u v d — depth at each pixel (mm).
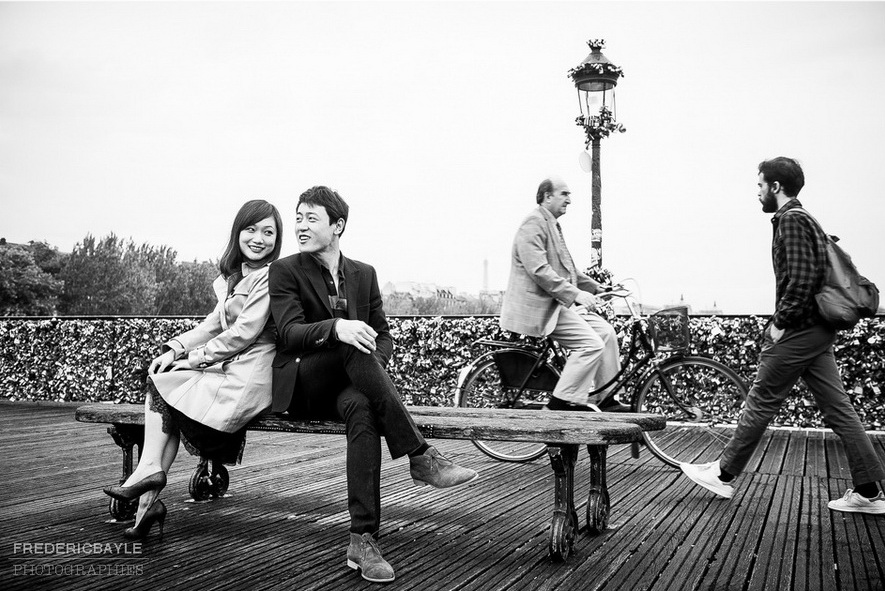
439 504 4191
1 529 3594
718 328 7441
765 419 4129
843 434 3979
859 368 6984
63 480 4891
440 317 8805
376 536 2957
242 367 3346
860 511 3973
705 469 4309
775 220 4109
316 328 3080
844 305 3895
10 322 11195
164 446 3354
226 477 4379
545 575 2957
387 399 2977
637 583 2867
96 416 3625
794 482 4852
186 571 2963
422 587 2805
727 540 3475
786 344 4027
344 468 5344
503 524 3748
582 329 5238
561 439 3004
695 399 5406
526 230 5277
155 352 10438
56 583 2811
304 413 3299
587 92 8656
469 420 3287
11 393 11156
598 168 8703
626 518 3877
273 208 3686
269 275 3354
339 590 2764
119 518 3713
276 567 3023
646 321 5398
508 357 5656
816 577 2947
